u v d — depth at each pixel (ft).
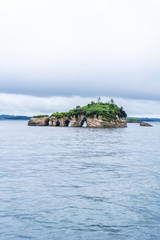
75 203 46.70
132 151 132.05
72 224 37.68
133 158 105.40
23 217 40.06
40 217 40.14
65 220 39.09
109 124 522.06
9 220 38.86
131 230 35.68
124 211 42.70
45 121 630.74
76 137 248.93
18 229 35.88
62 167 83.82
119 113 582.76
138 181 63.67
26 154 118.62
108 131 384.68
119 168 82.07
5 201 47.55
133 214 41.37
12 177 67.92
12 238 33.12
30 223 37.91
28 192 53.57
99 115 524.93
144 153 123.24
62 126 590.14
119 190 55.26
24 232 34.94
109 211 42.73
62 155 115.24
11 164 89.51
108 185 59.67
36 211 42.65
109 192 53.78
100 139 223.92
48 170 78.28
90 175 70.85
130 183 61.62
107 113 538.88
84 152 126.82
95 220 39.06
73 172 75.15
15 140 210.79
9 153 122.42
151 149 143.13
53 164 89.92
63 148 146.82
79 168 81.97
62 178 67.05
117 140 214.28
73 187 57.77
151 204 46.06
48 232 34.96
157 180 64.75
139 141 206.69
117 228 36.37
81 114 562.66
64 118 590.14
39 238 33.22
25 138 234.58
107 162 94.89
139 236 33.88
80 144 173.99
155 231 35.37
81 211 42.75
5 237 33.32
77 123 562.66
